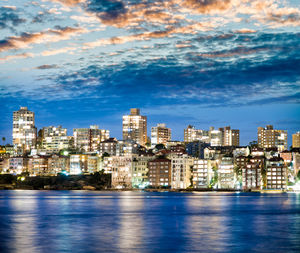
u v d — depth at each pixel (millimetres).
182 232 93250
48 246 74625
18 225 106688
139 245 75875
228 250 71438
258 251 70688
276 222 114062
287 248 73375
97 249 71875
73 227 102438
